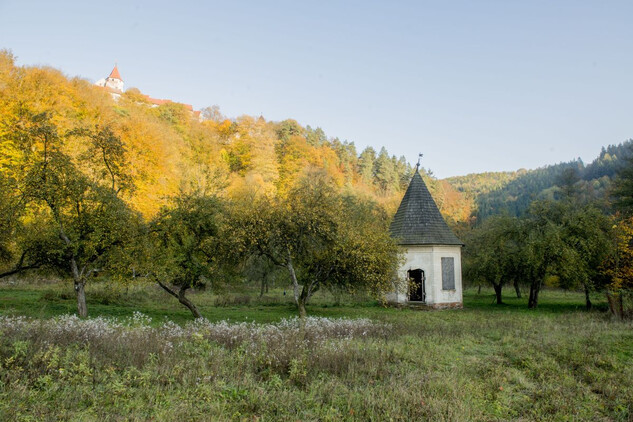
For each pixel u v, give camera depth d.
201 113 88.00
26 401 6.85
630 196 40.88
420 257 28.67
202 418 6.55
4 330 10.51
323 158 80.44
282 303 29.38
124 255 17.88
